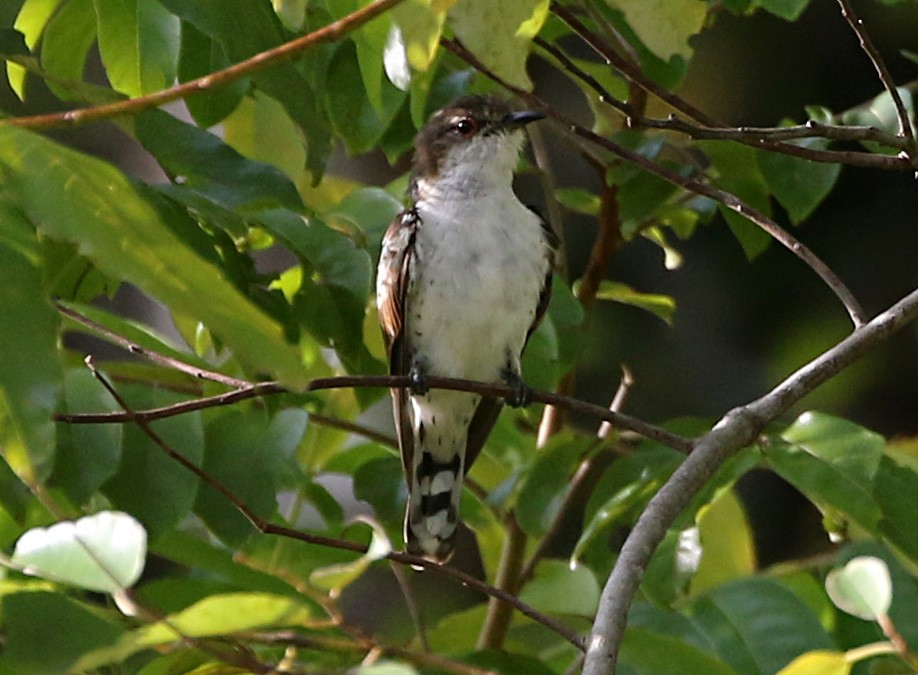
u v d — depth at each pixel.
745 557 11.17
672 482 8.48
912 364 17.28
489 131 11.67
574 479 11.79
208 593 9.58
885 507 8.82
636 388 17.44
